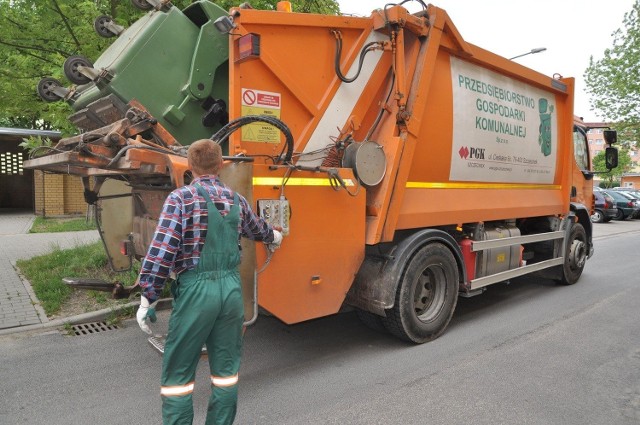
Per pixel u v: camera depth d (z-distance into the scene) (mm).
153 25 4219
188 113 4352
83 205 15312
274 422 3365
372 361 4473
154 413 3488
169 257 2607
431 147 4965
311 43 4191
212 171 2900
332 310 4180
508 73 6000
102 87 4137
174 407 2693
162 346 3779
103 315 5531
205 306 2658
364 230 4359
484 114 5645
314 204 4004
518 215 6336
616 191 24672
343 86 4383
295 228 3893
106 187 5324
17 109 7852
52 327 5254
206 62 4332
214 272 2717
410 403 3660
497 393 3838
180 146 4102
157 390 3848
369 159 4324
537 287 7629
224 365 2816
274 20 3939
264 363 4422
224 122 4473
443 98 5055
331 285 4152
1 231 11820
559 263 7301
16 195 18781
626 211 23656
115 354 4574
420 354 4656
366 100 4555
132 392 3807
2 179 18562
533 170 6699
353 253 4289
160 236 2607
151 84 4203
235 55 3828
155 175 4180
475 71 5512
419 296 4977
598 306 6469
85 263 7238
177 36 4316
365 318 5211
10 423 3326
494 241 5805
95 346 4773
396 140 4496
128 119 3912
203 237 2686
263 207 3654
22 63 7570
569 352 4742
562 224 7375
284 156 3848
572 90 7281
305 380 4055
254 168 3639
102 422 3355
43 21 7316
